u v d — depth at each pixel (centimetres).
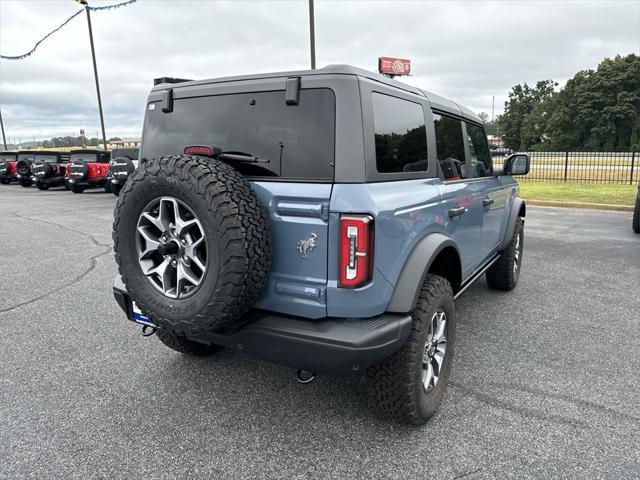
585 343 389
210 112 272
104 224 1051
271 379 333
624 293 523
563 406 293
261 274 226
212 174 220
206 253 224
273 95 249
